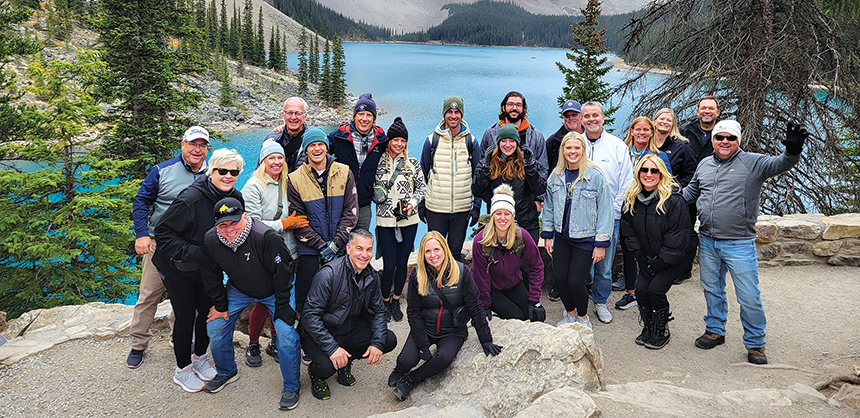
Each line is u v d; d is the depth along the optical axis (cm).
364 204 471
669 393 352
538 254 434
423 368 383
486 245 420
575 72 2127
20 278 1250
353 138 469
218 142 6706
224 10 11781
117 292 1345
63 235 1249
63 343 441
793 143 359
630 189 436
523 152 476
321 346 359
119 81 1759
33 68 1429
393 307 525
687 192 459
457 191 489
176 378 386
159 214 385
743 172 408
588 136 517
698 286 603
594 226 441
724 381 395
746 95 843
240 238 334
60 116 1364
